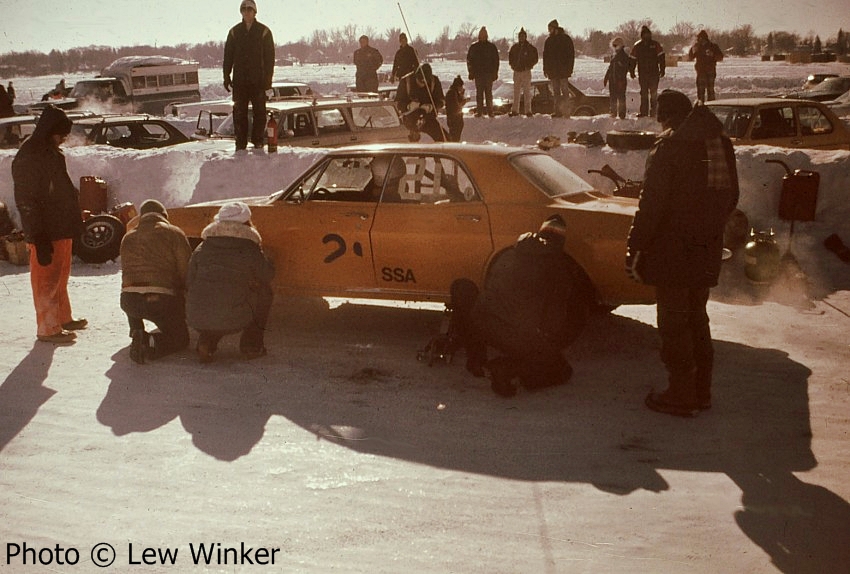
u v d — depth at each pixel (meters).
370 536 3.84
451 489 4.31
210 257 6.24
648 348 6.61
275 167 11.93
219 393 5.73
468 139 17.95
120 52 64.19
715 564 3.60
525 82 18.44
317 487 4.34
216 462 4.65
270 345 6.79
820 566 3.57
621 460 4.65
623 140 11.00
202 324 6.18
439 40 47.19
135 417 5.32
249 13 12.32
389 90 22.67
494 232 6.40
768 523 3.94
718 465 4.57
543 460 4.66
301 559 3.65
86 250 9.88
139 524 3.97
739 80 39.94
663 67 17.92
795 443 4.84
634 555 3.67
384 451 4.78
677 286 5.05
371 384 5.89
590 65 79.25
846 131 12.95
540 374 5.64
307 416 5.31
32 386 5.91
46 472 4.55
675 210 4.98
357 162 6.95
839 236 9.30
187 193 11.98
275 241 7.07
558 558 3.65
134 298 6.38
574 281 6.14
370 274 6.84
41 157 6.70
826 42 62.19
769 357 6.29
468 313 5.84
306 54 103.69
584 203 6.57
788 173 9.27
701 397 5.33
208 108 17.44
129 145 15.07
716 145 5.03
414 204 6.70
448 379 5.99
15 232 10.08
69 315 7.26
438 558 3.65
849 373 5.92
